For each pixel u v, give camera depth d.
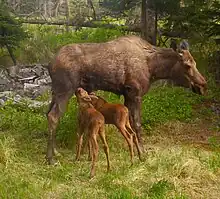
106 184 4.41
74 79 5.05
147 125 6.46
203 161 5.06
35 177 4.59
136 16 10.06
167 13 8.82
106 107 4.98
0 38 9.35
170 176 4.64
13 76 9.27
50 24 11.60
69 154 5.36
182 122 6.77
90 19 11.78
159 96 7.60
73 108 5.84
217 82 8.38
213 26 7.79
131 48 5.22
